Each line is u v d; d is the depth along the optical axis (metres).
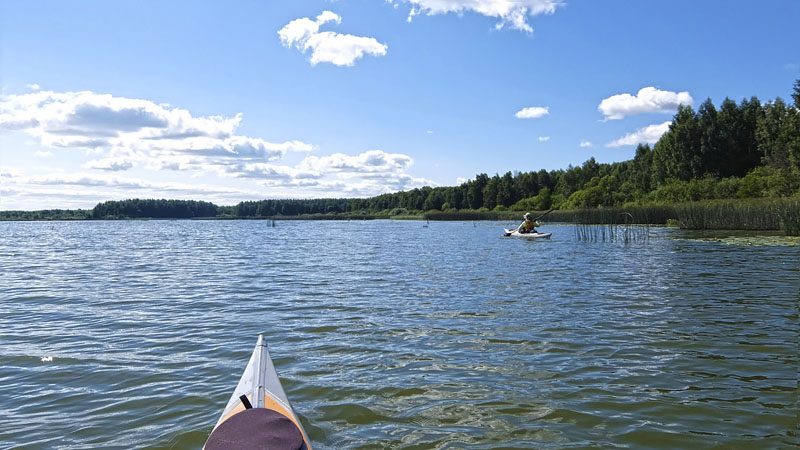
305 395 4.89
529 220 29.14
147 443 3.93
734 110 57.06
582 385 5.07
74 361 5.99
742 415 4.32
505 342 6.67
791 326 7.27
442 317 8.20
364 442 3.92
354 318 8.20
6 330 7.58
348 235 39.75
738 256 16.28
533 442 3.90
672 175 59.22
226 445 3.33
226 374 5.52
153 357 6.15
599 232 31.48
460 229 46.38
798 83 41.28
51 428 4.20
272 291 11.05
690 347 6.29
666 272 13.05
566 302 9.28
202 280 13.00
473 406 4.60
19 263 18.25
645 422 4.21
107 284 12.40
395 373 5.50
